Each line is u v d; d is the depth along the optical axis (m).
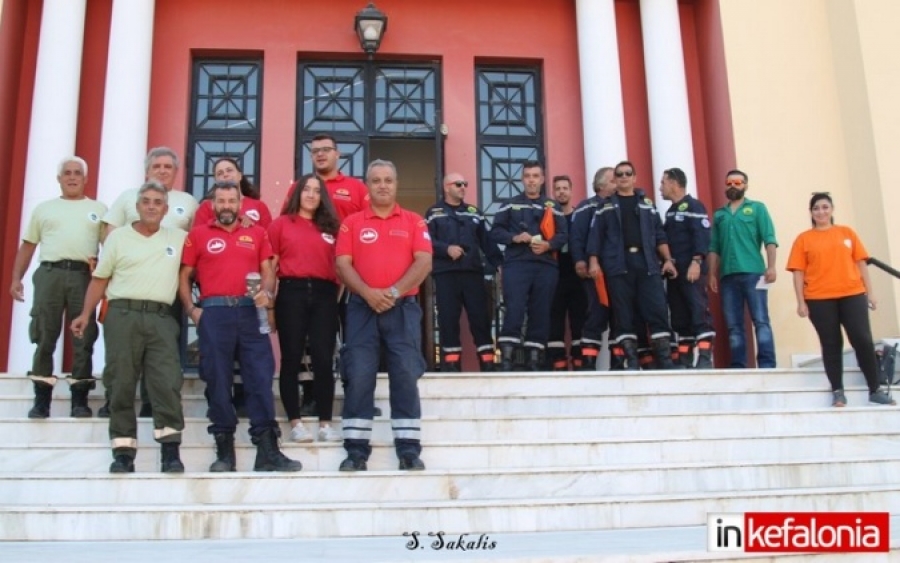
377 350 5.23
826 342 6.38
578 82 9.77
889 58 9.00
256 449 5.23
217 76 9.51
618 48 9.91
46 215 5.95
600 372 6.62
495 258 7.61
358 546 4.01
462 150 9.49
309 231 5.59
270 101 9.34
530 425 5.76
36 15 9.24
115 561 3.57
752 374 6.73
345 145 9.48
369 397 5.16
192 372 8.50
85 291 5.89
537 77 9.92
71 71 8.71
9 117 8.73
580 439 5.48
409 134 9.56
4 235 8.59
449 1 9.80
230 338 5.18
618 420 5.81
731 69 9.29
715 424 5.87
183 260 5.30
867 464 5.23
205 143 9.33
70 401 6.16
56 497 4.74
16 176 8.81
